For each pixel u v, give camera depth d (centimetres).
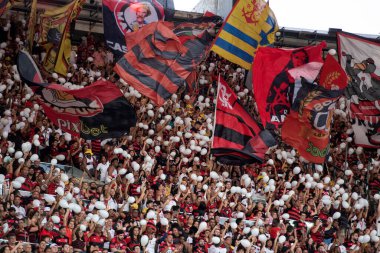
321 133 4369
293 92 4481
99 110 3947
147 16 5019
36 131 4541
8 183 4047
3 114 4712
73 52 5588
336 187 5050
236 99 4312
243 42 4741
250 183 4828
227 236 4338
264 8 4762
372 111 5112
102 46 5712
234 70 6009
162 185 4553
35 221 3819
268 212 4659
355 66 5122
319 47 4544
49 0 5609
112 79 5388
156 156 4819
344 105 5747
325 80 4344
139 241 4094
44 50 5091
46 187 4125
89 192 4300
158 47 4312
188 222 4353
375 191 5272
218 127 4272
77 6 4694
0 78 4978
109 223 4022
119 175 4459
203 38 4562
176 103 5328
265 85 4488
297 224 4622
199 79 5788
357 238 4766
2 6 4634
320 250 4522
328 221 4794
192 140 4947
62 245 3775
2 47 5234
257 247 4394
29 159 4206
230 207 4650
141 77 4272
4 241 3666
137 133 4884
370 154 5478
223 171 4956
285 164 5125
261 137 4275
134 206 4272
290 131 4388
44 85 3903
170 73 4328
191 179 4694
